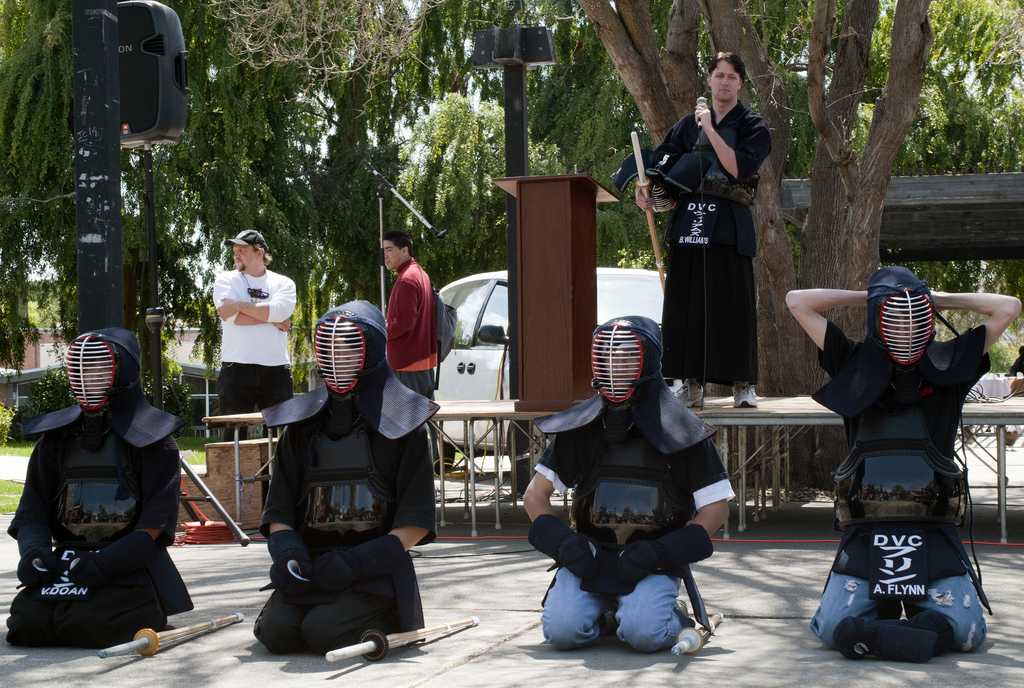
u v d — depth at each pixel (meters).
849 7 11.06
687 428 4.64
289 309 9.19
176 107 7.35
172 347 24.66
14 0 21.38
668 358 7.55
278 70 20.08
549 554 4.78
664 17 18.00
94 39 6.34
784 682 4.21
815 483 11.11
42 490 5.06
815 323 4.88
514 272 10.34
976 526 8.78
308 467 4.79
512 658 4.70
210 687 4.28
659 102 10.03
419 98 23.66
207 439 21.97
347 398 4.76
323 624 4.65
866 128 18.52
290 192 21.50
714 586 6.32
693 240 7.39
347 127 22.83
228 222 20.55
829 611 4.70
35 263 21.36
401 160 22.09
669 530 4.73
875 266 9.86
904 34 9.35
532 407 7.81
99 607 4.92
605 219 20.08
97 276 6.31
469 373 12.84
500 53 10.27
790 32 12.42
